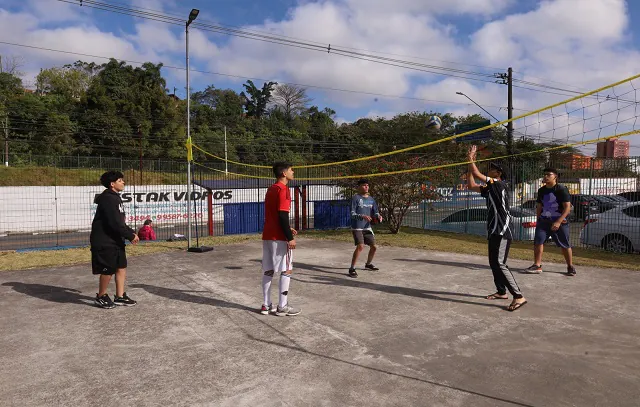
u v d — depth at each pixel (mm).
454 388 3168
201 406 2922
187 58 9922
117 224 5070
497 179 5281
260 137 57594
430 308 5180
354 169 14305
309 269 7562
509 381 3281
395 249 9875
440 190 13984
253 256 9016
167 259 8672
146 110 42562
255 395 3070
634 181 11094
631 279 6660
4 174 23516
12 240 17297
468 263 8039
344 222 16188
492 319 4762
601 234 9828
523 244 10766
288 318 4816
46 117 36938
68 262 8406
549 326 4527
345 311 5078
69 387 3217
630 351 3861
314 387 3189
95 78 46000
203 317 4883
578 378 3326
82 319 4836
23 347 4020
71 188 21094
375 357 3742
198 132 52031
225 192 22969
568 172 12203
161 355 3809
